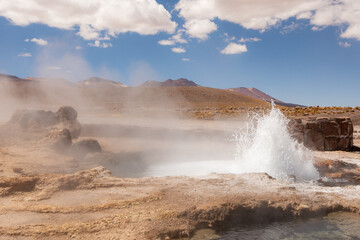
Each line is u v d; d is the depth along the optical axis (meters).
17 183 6.92
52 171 9.37
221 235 5.69
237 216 6.18
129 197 6.53
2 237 4.86
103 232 5.11
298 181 9.88
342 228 6.06
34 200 6.32
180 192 6.90
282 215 6.40
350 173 10.83
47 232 5.02
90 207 5.96
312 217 6.49
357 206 6.72
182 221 5.69
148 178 8.02
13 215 5.64
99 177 7.86
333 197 7.11
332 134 16.75
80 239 4.88
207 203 6.26
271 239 5.60
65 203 6.19
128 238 4.96
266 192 7.03
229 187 7.30
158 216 5.69
